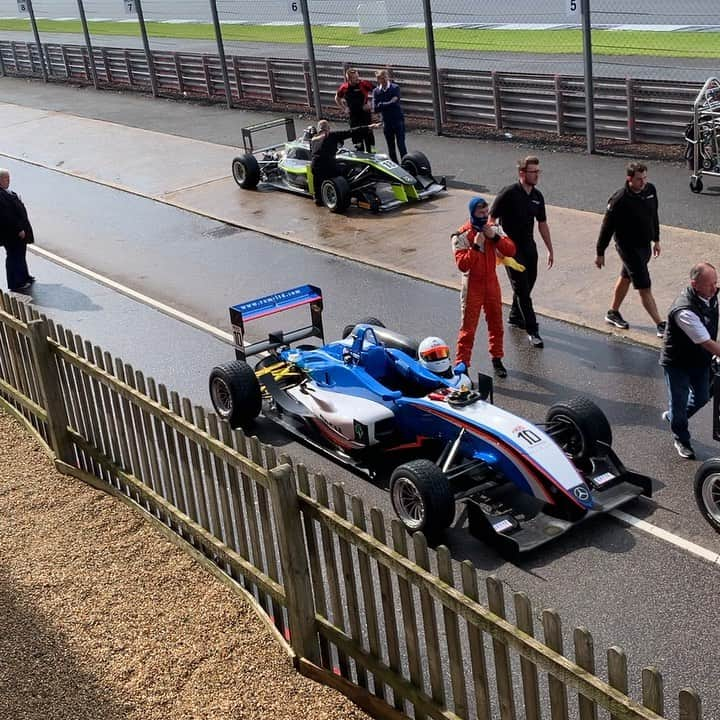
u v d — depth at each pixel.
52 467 8.70
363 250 14.68
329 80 24.02
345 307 12.63
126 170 20.91
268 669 5.90
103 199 18.97
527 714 4.58
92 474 8.34
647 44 25.23
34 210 18.67
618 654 4.02
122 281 14.32
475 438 7.80
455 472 7.68
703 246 13.28
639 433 8.98
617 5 30.75
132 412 7.41
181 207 17.83
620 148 18.36
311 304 10.27
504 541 7.19
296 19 38.88
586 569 7.07
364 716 5.49
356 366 8.91
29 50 34.38
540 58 25.14
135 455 7.62
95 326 12.68
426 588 4.92
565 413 8.12
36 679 5.95
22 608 6.66
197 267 14.69
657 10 29.34
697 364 8.16
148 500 7.53
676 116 17.69
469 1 36.03
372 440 8.33
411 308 12.41
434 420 8.11
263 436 9.35
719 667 6.02
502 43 28.05
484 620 4.59
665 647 6.24
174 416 6.77
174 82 28.81
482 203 9.79
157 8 47.72
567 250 13.72
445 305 12.41
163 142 23.00
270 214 16.92
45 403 8.41
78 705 5.70
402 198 16.50
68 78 33.19
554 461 7.49
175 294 13.60
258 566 6.32
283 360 9.77
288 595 5.81
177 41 37.19
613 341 10.96
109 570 7.04
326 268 14.13
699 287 7.89
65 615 6.55
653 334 10.98
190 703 5.66
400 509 7.68
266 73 25.44
